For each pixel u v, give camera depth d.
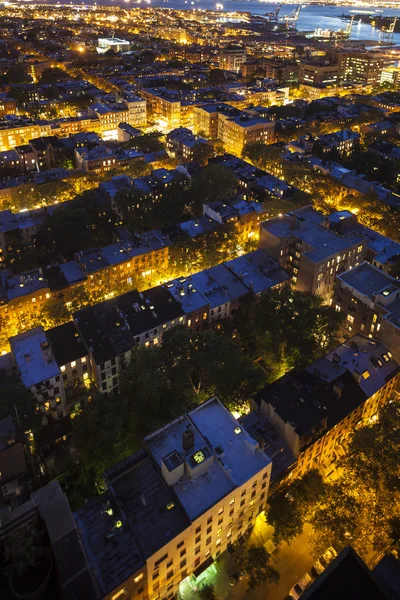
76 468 116.31
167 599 89.25
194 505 84.50
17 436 98.31
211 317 156.75
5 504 95.56
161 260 187.75
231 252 192.62
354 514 88.81
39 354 129.00
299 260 166.00
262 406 107.94
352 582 64.69
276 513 96.81
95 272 171.50
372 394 113.31
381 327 129.38
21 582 70.19
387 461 94.00
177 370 118.94
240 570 94.25
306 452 102.75
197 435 95.81
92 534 80.81
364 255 173.50
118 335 136.00
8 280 165.75
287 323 134.75
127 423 114.12
